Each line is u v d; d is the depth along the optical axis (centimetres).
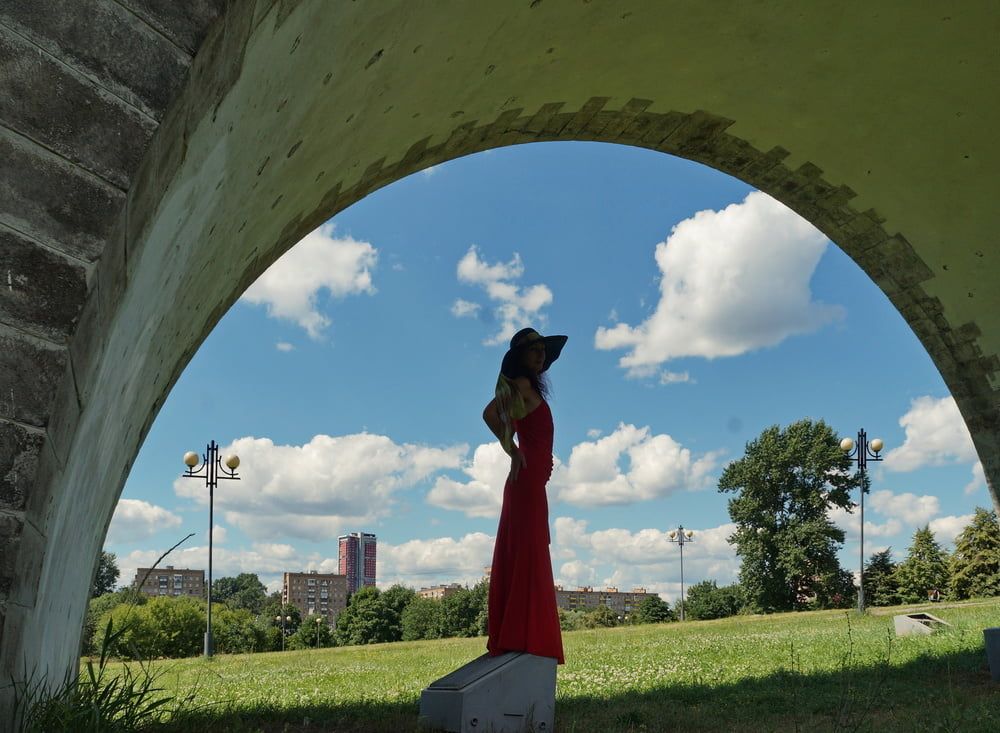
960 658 857
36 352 186
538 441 525
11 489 183
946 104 830
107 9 193
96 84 193
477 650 1688
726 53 790
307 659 1560
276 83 301
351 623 10344
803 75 831
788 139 934
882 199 972
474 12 527
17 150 183
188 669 1269
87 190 192
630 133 903
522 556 507
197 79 215
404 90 550
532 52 668
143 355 314
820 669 830
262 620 9688
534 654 492
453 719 476
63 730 269
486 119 750
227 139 276
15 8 182
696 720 538
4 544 183
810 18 748
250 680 966
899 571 6359
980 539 6212
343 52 374
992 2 716
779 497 6412
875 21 754
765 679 746
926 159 898
